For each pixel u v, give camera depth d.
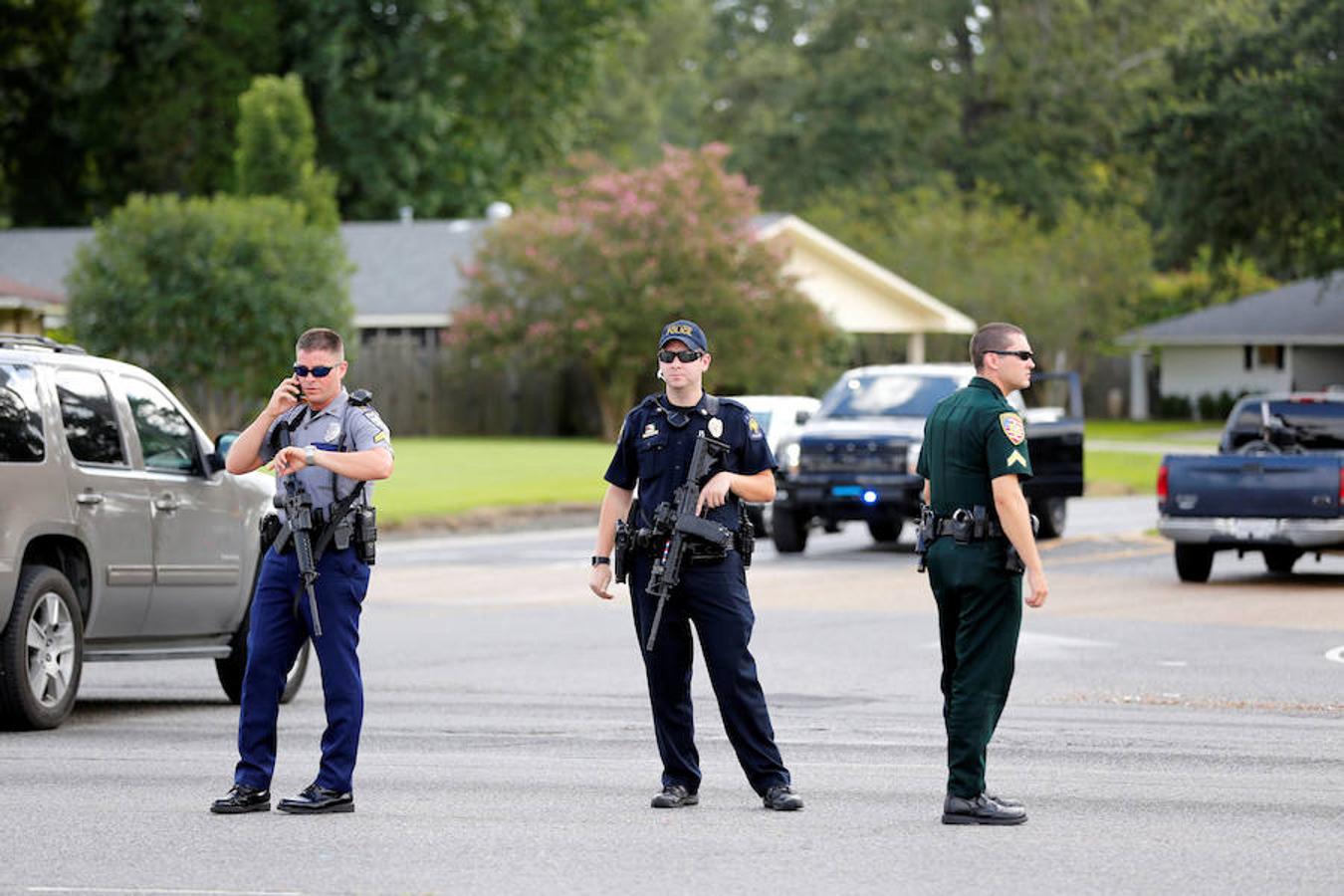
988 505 34.12
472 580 84.19
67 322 172.00
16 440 45.50
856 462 96.62
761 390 188.12
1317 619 70.00
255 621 35.25
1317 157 178.00
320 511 35.06
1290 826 33.94
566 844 32.28
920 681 54.53
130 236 171.12
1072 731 45.47
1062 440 105.38
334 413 35.34
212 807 34.91
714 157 189.88
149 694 53.34
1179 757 41.66
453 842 32.41
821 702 50.47
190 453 50.88
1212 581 84.56
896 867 30.52
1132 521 121.88
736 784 38.31
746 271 188.62
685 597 35.09
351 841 32.50
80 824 33.94
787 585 82.88
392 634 65.69
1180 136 183.50
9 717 44.84
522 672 56.28
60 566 46.97
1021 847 32.03
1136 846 32.16
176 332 170.62
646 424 35.41
